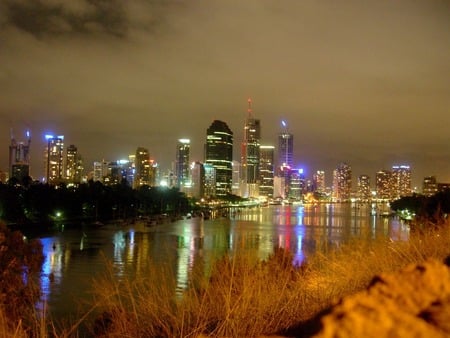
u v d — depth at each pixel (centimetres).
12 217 11031
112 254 5794
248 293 620
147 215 18250
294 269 831
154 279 789
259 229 8950
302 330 372
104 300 785
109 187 16262
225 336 568
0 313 636
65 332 732
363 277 749
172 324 651
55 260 5116
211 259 820
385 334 342
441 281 382
